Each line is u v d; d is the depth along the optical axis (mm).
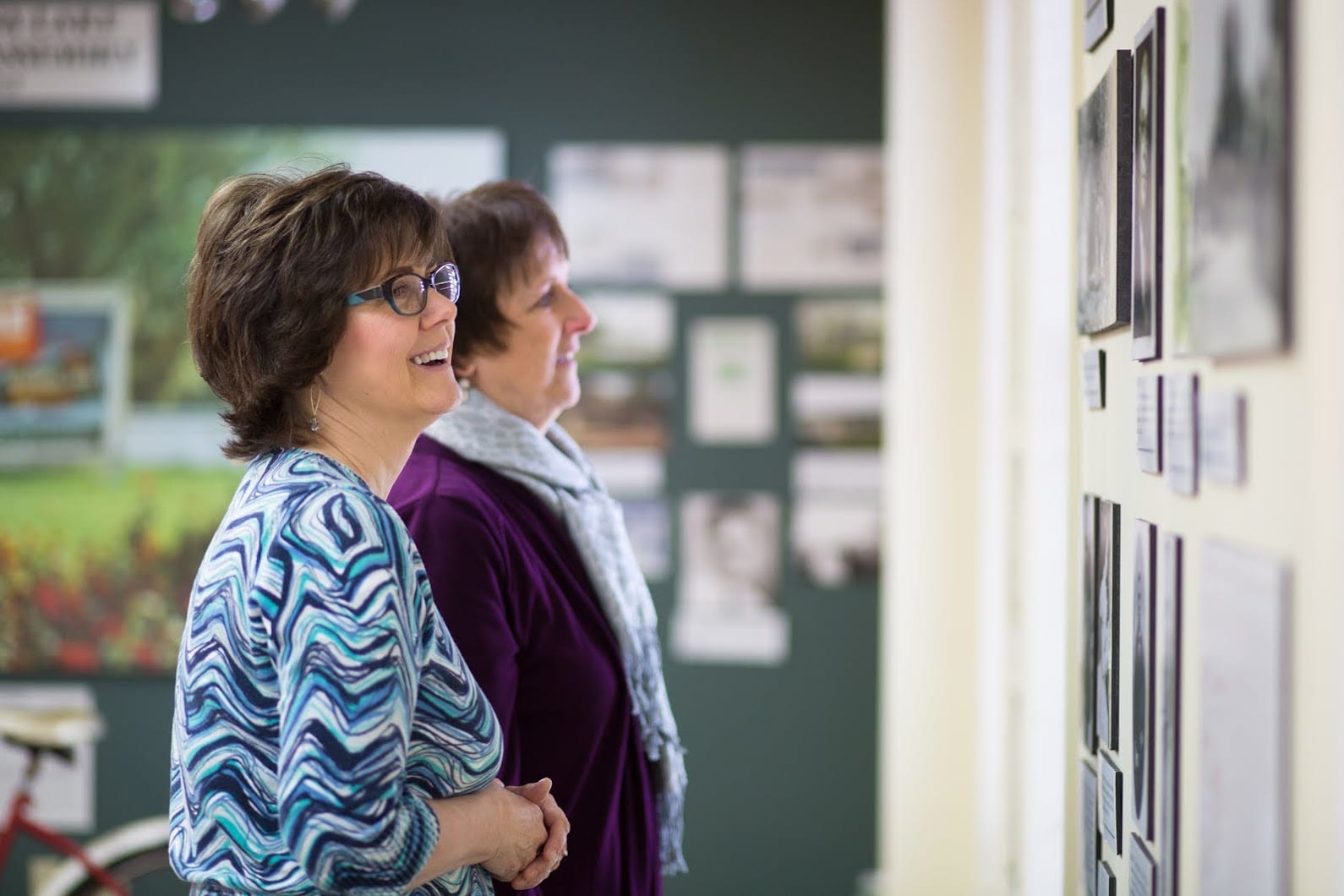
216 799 1302
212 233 1391
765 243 4164
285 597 1255
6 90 4156
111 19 4156
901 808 3594
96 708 4160
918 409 3516
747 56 4152
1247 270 1082
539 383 1862
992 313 3279
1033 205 2320
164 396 4137
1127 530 1562
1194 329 1230
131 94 4156
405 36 4160
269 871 1289
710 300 4180
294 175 1452
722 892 4176
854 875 4148
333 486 1306
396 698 1238
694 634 4195
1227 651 1164
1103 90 1647
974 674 3514
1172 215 1345
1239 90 1102
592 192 4172
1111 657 1608
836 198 4145
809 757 4168
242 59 4160
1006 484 2836
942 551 3525
